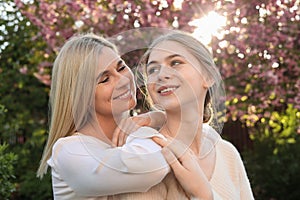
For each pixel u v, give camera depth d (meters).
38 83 7.78
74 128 2.57
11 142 7.69
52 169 2.51
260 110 5.67
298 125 6.34
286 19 5.09
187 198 2.39
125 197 2.35
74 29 5.45
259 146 7.75
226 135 7.95
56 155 2.46
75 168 2.37
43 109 7.85
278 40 5.22
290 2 5.00
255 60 5.28
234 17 4.90
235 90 5.66
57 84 2.55
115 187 2.30
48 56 6.18
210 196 2.36
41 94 7.76
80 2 5.20
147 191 2.36
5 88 7.62
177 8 5.00
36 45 6.77
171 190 2.41
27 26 6.82
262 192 7.59
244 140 7.97
